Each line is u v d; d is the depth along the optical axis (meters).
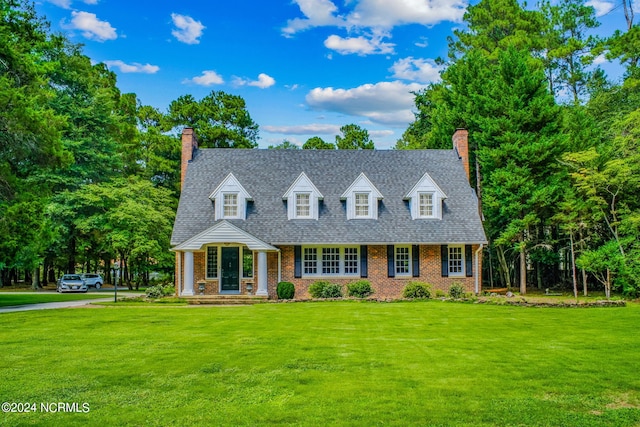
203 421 7.55
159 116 57.22
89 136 41.78
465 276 29.45
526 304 22.78
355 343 13.39
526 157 32.31
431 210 30.36
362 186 30.17
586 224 30.08
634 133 29.91
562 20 47.12
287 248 29.06
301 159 33.09
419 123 55.22
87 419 7.66
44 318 18.78
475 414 7.78
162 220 39.97
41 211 25.09
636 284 28.14
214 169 32.25
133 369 10.57
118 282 58.69
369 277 29.03
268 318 18.66
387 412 7.86
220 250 29.20
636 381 9.54
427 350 12.44
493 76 39.19
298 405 8.22
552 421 7.50
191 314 20.05
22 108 22.66
